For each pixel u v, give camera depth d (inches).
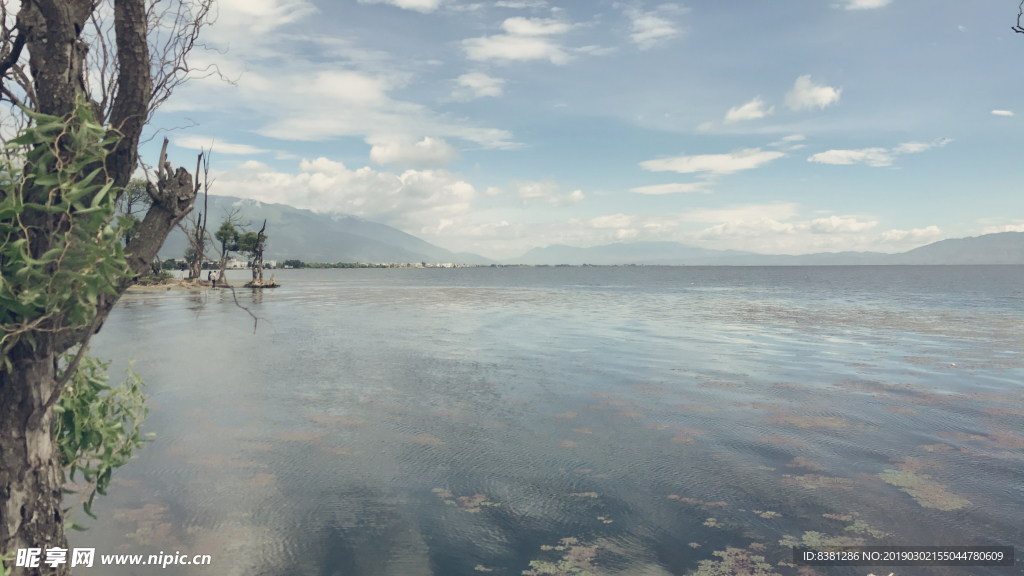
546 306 1724.9
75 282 100.9
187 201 121.3
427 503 274.5
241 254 2596.0
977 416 445.4
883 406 476.1
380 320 1209.4
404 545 231.8
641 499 282.5
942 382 577.9
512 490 292.7
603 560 223.8
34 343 103.0
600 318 1307.8
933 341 909.8
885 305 1870.1
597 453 351.3
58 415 133.1
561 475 314.5
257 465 319.3
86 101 107.5
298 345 807.7
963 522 258.7
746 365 673.6
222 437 369.7
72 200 97.1
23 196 101.7
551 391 526.9
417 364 662.5
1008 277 6624.0
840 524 257.3
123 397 158.7
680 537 244.2
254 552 221.9
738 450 361.1
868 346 845.2
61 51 103.7
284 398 481.7
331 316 1286.9
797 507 275.3
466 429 399.5
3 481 108.7
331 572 208.5
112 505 262.5
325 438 372.8
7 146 96.2
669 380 581.0
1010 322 1240.2
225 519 251.1
